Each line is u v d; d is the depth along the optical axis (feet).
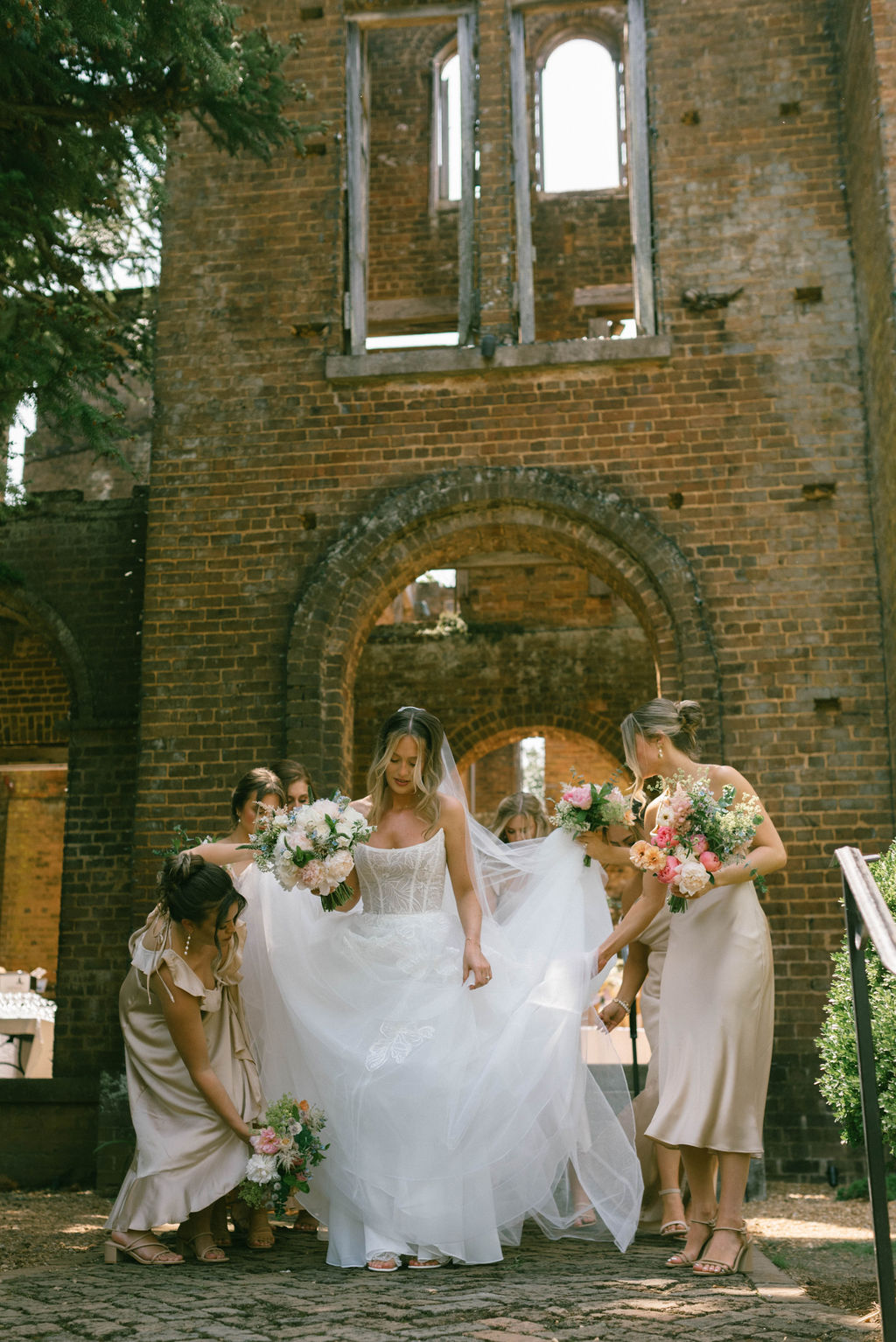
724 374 31.60
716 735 29.55
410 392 32.71
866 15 29.76
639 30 34.53
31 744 42.75
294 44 29.09
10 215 23.35
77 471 51.62
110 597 36.81
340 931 14.32
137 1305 10.30
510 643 47.06
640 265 33.01
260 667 31.65
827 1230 20.72
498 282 33.32
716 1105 12.38
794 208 32.30
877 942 8.58
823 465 30.78
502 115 34.27
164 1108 13.84
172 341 33.86
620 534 30.91
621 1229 13.74
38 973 51.16
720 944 12.89
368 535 31.78
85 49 22.47
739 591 30.35
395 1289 11.16
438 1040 13.50
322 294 33.63
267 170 34.55
